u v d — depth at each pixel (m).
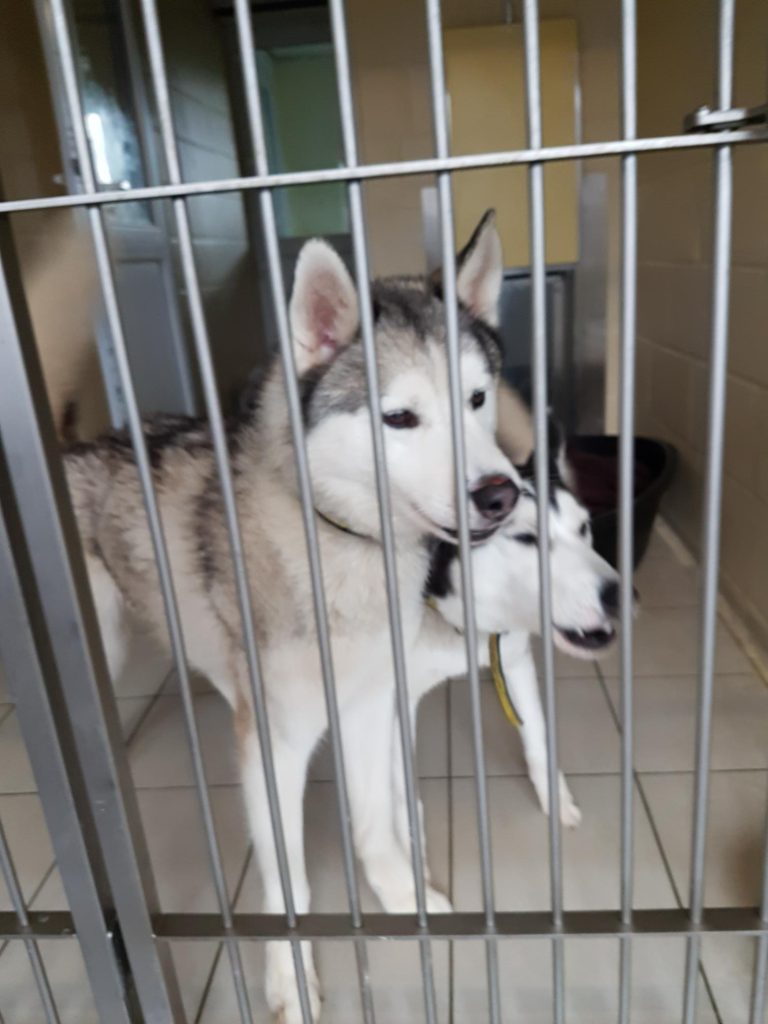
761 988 0.98
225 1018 1.22
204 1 3.17
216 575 1.29
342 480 1.21
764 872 0.92
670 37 2.48
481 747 0.90
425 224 3.00
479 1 2.73
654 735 1.79
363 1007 1.13
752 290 1.99
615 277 3.06
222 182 0.73
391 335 1.23
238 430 1.35
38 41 2.06
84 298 1.69
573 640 1.27
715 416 0.77
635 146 0.69
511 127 2.84
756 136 0.68
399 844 1.49
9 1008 1.26
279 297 0.77
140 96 2.75
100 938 0.99
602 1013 1.18
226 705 2.03
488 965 0.99
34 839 1.65
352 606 1.22
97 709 0.89
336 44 0.68
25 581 0.86
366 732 1.35
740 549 2.17
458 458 0.80
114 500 1.48
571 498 1.31
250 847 1.57
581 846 1.51
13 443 0.80
